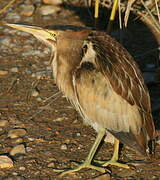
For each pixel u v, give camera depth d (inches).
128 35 639.1
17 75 567.2
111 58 414.3
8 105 514.3
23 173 418.6
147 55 598.2
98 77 412.2
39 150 446.9
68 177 414.3
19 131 471.5
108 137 457.4
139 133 410.3
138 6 648.4
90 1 668.1
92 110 419.5
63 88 438.3
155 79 549.0
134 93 411.2
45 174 417.4
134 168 423.5
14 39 643.5
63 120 490.6
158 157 435.8
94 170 421.7
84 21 674.2
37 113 501.0
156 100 517.0
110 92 410.9
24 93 535.2
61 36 427.8
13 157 438.3
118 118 413.4
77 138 463.2
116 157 428.8
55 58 440.8
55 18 686.5
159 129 472.1
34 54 611.5
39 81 556.4
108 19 667.4
